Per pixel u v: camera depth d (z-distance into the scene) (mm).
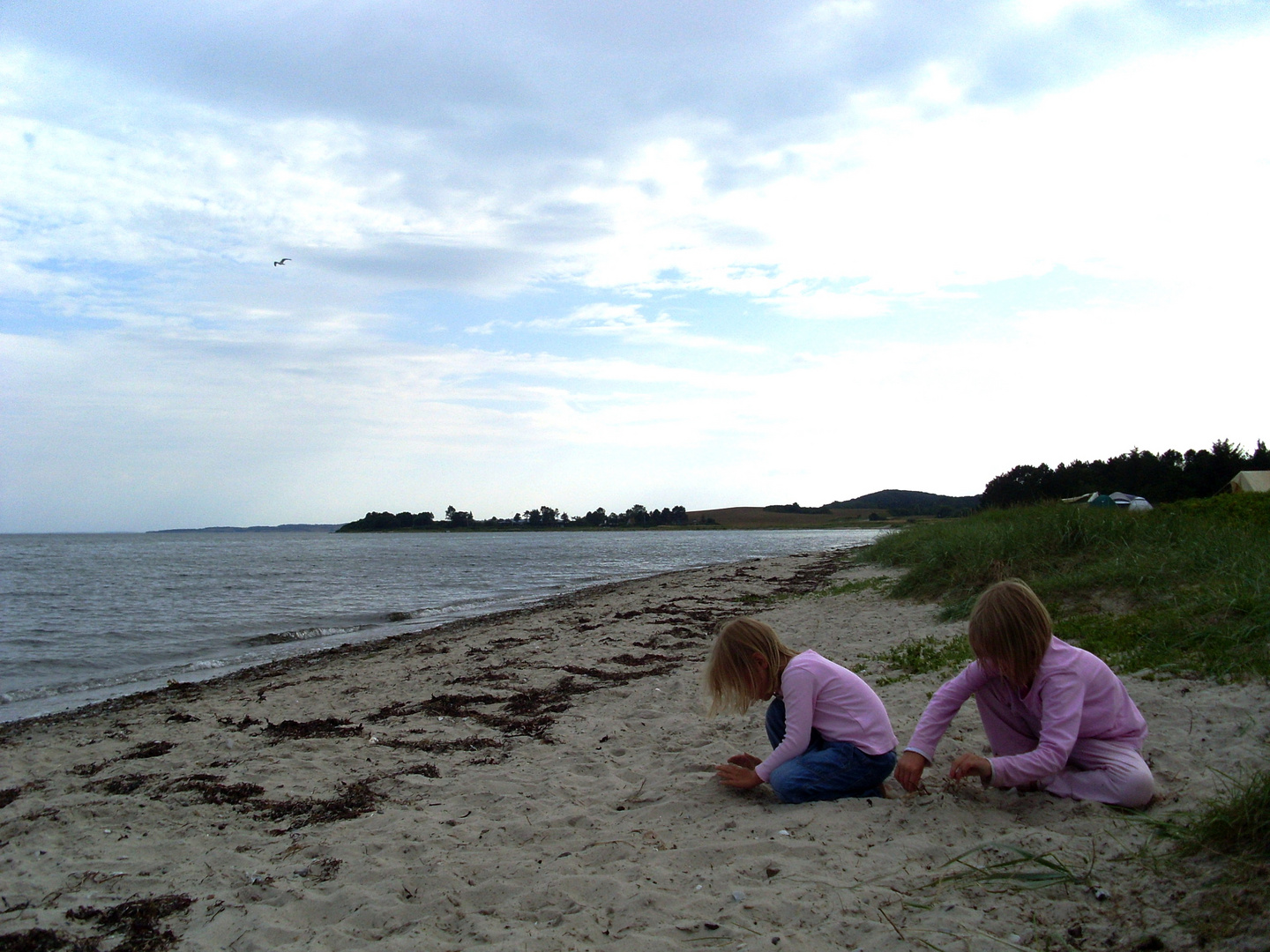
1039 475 57312
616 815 4234
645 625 13891
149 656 14211
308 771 5625
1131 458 51219
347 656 12961
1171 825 3061
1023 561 11930
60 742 7324
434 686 9055
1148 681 5578
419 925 3074
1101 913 2594
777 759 4062
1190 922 2426
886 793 4098
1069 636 7410
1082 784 3588
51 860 4094
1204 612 6789
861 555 27547
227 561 53625
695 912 2930
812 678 4055
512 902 3209
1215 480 43250
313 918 3264
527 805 4594
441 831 4191
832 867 3174
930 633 9578
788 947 2582
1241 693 4949
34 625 18375
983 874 2939
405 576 36031
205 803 4957
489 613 20125
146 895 3617
